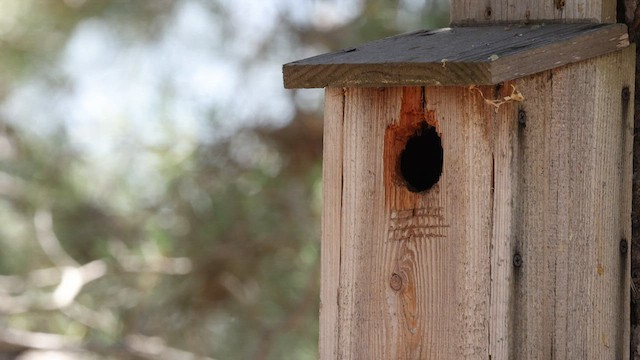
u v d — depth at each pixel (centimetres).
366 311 490
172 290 1189
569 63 468
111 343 1110
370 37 1107
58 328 1223
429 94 473
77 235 1273
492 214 462
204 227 1162
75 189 1284
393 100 481
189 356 1110
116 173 1250
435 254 475
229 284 1162
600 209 490
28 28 1368
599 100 487
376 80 459
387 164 484
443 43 484
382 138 484
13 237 1300
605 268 494
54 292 1210
